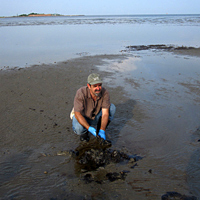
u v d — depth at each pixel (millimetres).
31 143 3557
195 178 2803
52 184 2672
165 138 3756
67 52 12312
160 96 5676
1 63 9391
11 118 4383
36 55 11281
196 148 3459
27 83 6570
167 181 2748
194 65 9008
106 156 3160
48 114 4586
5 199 2428
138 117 4535
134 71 8188
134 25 34156
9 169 2924
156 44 15727
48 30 25703
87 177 2807
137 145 3545
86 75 7531
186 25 33312
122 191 2576
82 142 3609
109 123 4270
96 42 16625
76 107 3359
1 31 24781
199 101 5312
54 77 7234
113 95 5738
